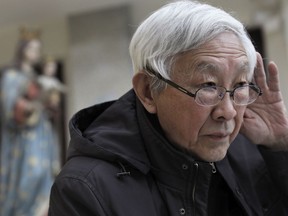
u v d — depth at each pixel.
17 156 3.31
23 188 3.26
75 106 3.56
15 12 3.63
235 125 0.75
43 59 3.69
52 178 3.39
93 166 0.76
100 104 0.91
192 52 0.68
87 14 3.58
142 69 0.75
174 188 0.76
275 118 0.90
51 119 3.52
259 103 0.91
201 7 0.71
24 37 3.63
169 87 0.71
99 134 0.80
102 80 3.51
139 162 0.77
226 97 0.69
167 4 0.76
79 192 0.72
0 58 3.91
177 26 0.69
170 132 0.76
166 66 0.71
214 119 0.70
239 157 0.93
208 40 0.68
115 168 0.76
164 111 0.74
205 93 0.68
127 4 3.49
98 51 3.54
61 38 3.75
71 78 3.68
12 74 3.44
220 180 0.86
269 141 0.90
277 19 3.23
